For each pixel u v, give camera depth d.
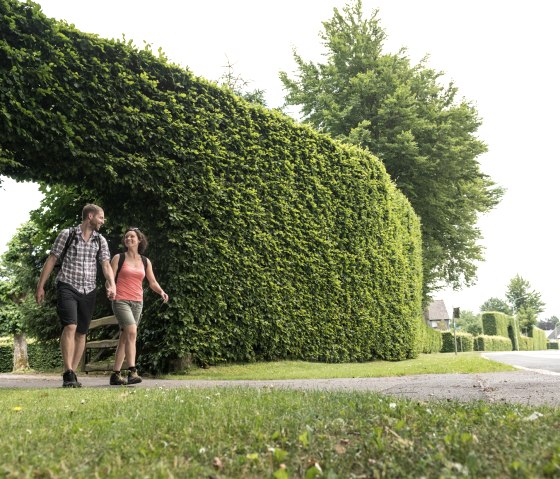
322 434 2.39
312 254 10.95
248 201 9.62
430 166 21.20
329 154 11.97
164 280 8.56
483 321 45.12
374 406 3.17
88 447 2.20
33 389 5.23
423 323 22.78
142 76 8.13
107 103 7.55
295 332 10.32
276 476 1.75
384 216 13.59
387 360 13.14
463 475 1.70
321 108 22.89
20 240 21.00
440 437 2.25
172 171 8.34
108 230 10.34
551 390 4.78
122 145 7.82
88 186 7.91
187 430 2.49
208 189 8.88
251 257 9.52
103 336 11.05
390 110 21.03
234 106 9.73
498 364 8.99
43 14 6.94
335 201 11.86
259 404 3.35
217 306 8.84
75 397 4.26
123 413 3.09
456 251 25.50
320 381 6.53
